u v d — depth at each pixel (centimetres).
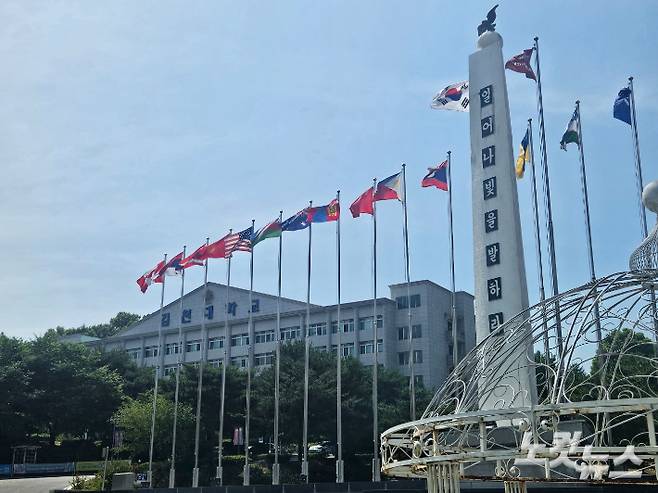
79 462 6075
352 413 4841
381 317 7731
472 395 1380
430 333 7594
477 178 3103
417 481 3550
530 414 1013
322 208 4175
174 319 8956
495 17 3309
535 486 2502
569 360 1205
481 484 2875
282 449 5344
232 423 5362
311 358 5362
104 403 6347
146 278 4844
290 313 8188
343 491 3575
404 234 3834
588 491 2431
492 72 3186
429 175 3778
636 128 3234
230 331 8538
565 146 3403
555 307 1326
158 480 4822
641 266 1265
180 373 5700
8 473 5659
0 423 5738
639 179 3148
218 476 4138
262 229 4331
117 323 12938
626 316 1283
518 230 2959
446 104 3356
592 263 3198
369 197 3938
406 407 4969
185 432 5097
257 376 5538
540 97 3459
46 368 6172
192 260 4703
